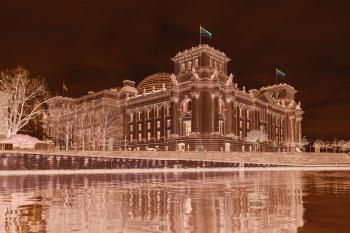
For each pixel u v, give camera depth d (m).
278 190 19.91
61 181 27.72
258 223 9.66
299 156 77.81
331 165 74.69
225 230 8.71
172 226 9.26
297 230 8.69
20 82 62.12
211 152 67.44
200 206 13.12
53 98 123.31
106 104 120.00
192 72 97.06
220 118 99.31
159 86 121.44
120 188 21.25
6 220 10.26
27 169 46.44
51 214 11.34
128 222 9.88
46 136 105.00
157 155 62.22
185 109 102.56
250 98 117.69
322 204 13.75
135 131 117.88
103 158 52.12
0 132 62.28
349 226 9.21
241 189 20.52
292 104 144.25
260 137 104.00
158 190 19.84
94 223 9.73
